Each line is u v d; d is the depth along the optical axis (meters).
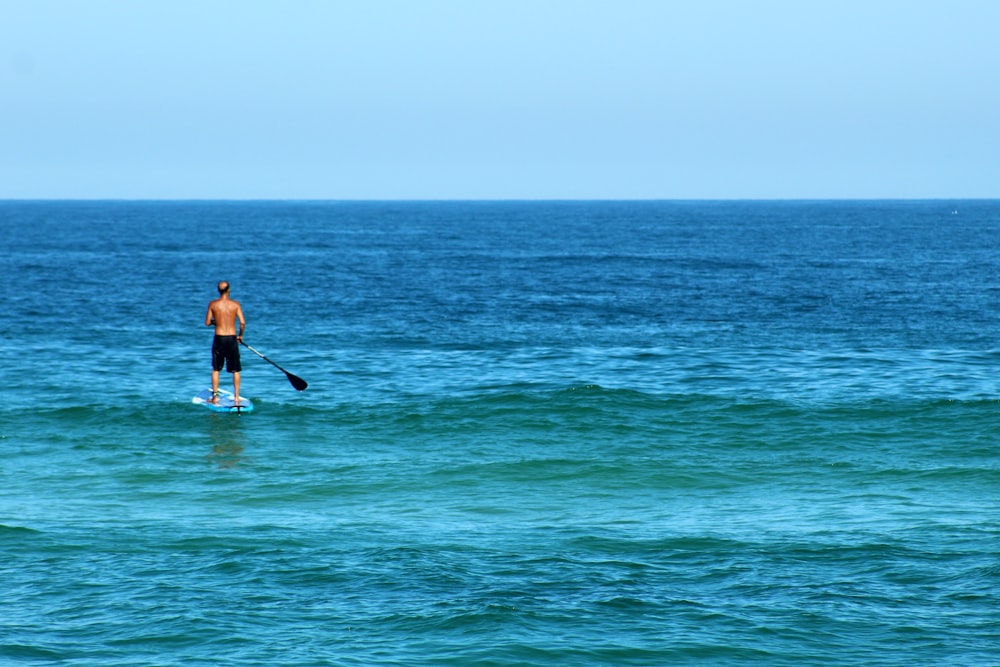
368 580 40.16
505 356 105.25
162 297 182.00
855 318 156.12
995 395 80.31
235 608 37.22
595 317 156.62
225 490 56.06
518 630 35.12
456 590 39.00
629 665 32.59
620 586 39.50
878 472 59.50
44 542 45.31
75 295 183.25
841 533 46.88
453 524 49.34
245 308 165.50
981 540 45.25
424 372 93.88
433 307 169.12
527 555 43.59
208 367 96.31
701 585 39.72
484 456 63.62
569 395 79.00
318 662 32.66
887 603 37.59
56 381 87.69
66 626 35.59
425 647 33.84
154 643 34.12
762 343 126.31
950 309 168.62
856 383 86.44
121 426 71.25
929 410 74.31
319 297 185.62
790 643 34.16
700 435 68.69
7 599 38.12
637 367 96.69
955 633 34.81
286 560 42.72
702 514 51.22
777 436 68.19
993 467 60.19
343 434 69.38
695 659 33.03
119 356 103.50
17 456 63.28
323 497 54.84
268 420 73.19
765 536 46.59
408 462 62.19
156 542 45.50
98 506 52.53
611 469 60.31
